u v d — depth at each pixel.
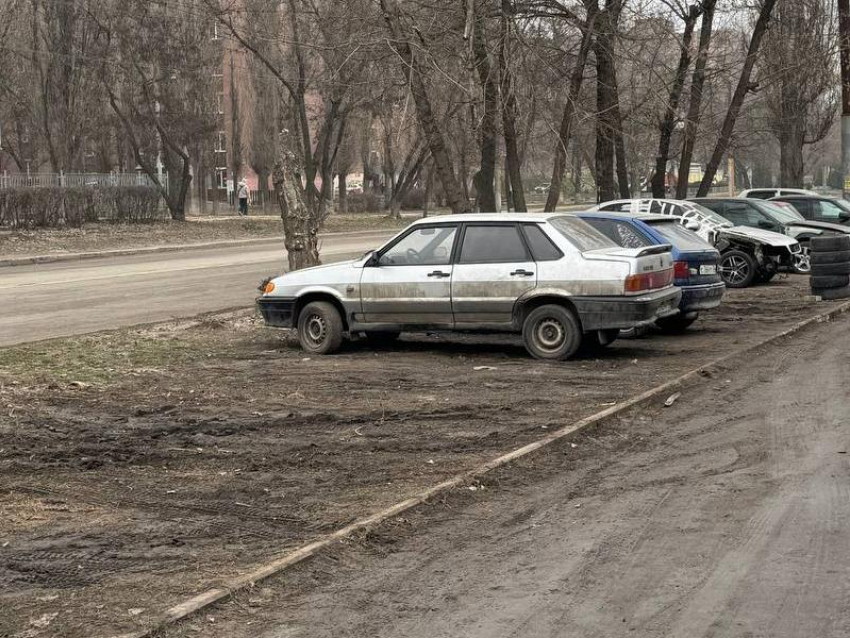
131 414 9.29
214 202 63.19
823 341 13.57
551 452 7.80
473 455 7.74
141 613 4.71
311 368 11.80
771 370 11.32
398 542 5.77
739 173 83.69
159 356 12.66
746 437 8.21
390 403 9.71
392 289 12.52
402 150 62.22
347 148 70.31
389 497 6.64
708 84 27.88
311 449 8.02
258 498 6.70
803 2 29.58
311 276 13.02
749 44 31.55
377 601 4.89
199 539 5.85
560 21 21.83
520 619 4.66
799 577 5.11
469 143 27.17
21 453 7.91
